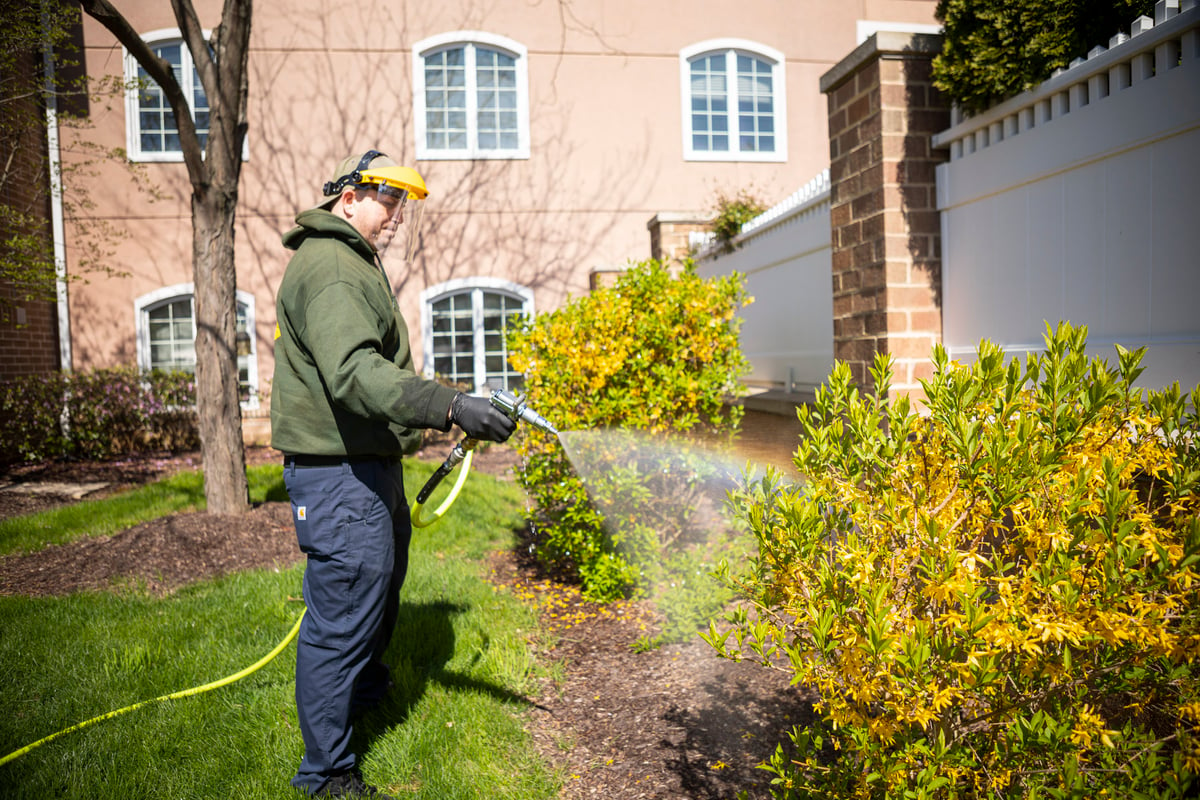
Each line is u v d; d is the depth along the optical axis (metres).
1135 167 3.24
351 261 2.39
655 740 2.76
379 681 2.95
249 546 5.18
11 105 8.94
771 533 1.89
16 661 3.23
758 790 2.39
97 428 9.37
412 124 11.05
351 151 10.93
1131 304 3.29
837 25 11.81
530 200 11.32
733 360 4.55
